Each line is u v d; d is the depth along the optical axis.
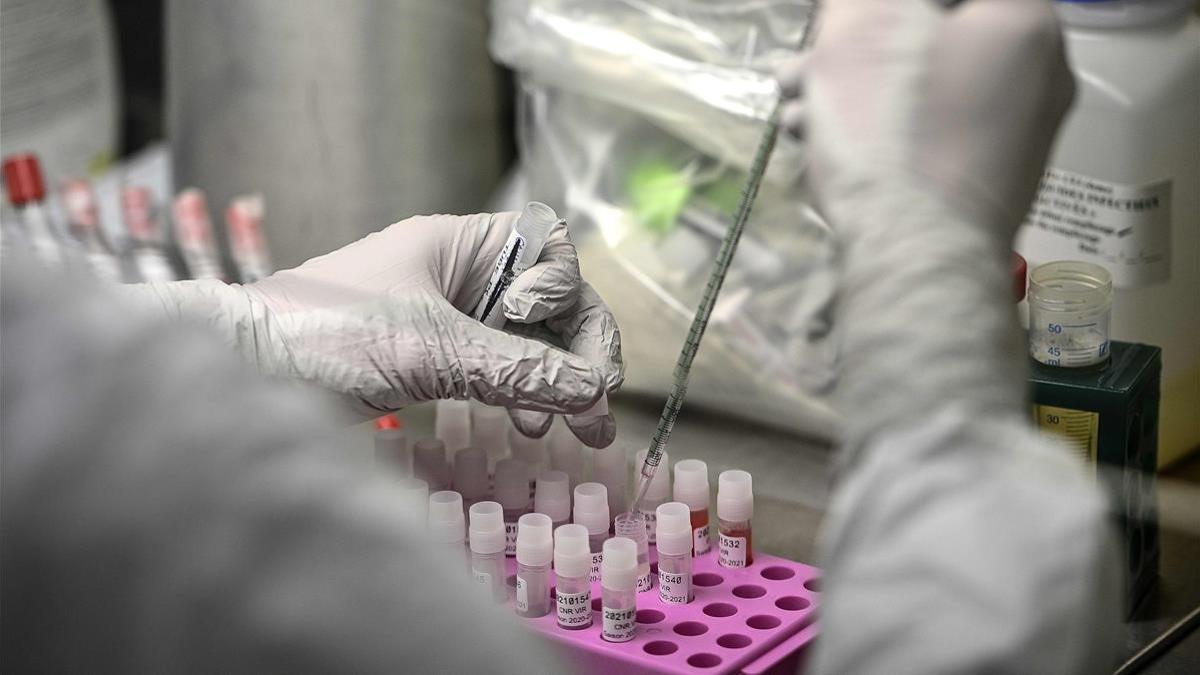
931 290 0.51
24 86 1.79
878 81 0.57
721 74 1.25
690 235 1.29
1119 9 1.09
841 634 0.47
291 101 1.55
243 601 0.37
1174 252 1.12
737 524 0.99
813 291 1.23
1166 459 1.17
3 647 0.37
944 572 0.46
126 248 1.62
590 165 1.35
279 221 1.60
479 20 1.59
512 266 0.95
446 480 1.09
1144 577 1.03
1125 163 1.09
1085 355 0.96
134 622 0.37
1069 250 1.14
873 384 0.51
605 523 1.01
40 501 0.37
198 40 1.57
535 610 0.95
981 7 0.59
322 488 0.38
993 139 0.56
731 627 0.92
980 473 0.48
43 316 0.39
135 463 0.37
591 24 1.33
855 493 0.49
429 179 1.60
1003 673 0.45
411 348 0.90
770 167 1.23
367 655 0.37
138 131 2.01
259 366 0.90
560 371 0.91
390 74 1.54
